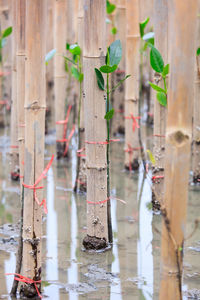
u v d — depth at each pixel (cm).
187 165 261
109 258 385
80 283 346
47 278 354
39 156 321
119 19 742
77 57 505
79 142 531
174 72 254
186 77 252
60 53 649
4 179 586
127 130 606
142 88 892
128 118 602
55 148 722
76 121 801
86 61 373
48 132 809
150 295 329
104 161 390
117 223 454
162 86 454
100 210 395
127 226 447
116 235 427
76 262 379
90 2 362
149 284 344
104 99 380
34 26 309
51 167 633
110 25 759
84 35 370
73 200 516
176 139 257
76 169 583
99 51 369
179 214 264
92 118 381
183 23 247
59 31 645
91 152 387
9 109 880
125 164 615
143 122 854
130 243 412
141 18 834
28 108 316
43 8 308
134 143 605
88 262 378
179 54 251
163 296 274
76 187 539
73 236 428
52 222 460
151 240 417
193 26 249
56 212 484
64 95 659
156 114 464
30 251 325
